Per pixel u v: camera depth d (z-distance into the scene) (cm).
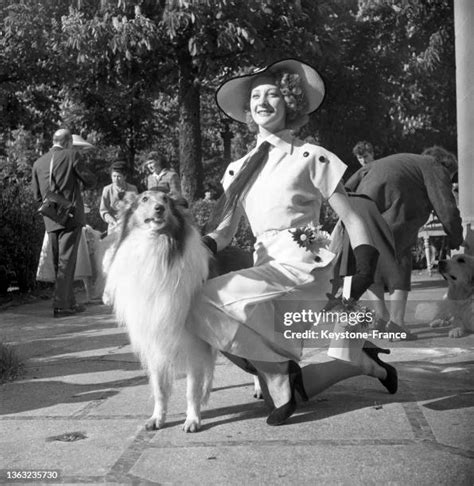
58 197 757
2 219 937
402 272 514
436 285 852
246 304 335
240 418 367
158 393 356
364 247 354
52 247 777
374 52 981
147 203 337
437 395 395
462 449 306
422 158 565
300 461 301
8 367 491
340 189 359
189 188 1129
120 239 354
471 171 553
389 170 555
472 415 354
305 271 350
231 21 848
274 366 349
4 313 814
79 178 773
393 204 546
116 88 1215
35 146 2217
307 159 359
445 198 550
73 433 354
